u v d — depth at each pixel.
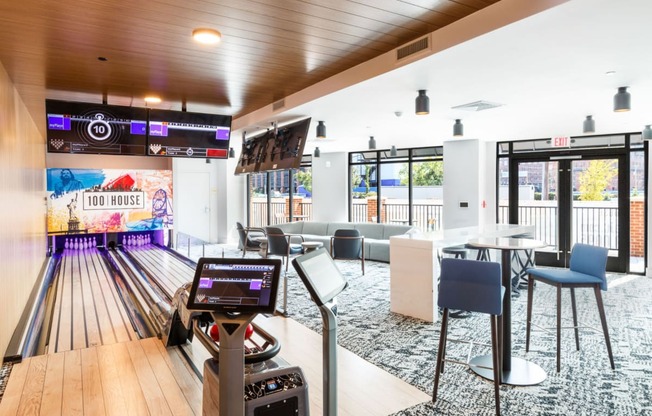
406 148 10.27
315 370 3.57
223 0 2.84
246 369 2.41
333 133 7.98
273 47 3.77
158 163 11.05
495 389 2.87
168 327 4.02
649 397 3.07
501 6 2.91
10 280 4.18
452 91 4.68
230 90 5.30
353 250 7.83
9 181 4.35
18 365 3.64
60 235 10.16
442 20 3.23
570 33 3.03
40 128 7.84
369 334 4.45
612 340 4.27
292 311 5.30
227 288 2.04
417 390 3.22
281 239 7.65
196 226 12.52
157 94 5.45
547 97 5.00
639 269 7.74
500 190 9.12
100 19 3.13
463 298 3.01
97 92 5.32
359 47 3.82
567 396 3.10
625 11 2.68
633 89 4.60
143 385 3.28
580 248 3.83
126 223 10.10
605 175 7.99
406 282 5.10
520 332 4.54
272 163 6.71
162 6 2.92
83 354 3.89
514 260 6.31
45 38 3.48
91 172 9.72
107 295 6.30
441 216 10.27
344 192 11.15
